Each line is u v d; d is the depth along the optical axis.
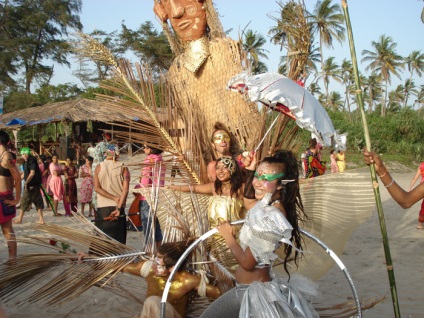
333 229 4.20
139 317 4.10
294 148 4.61
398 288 5.79
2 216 6.03
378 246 8.20
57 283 4.13
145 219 6.77
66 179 11.46
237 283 3.04
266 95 3.57
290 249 3.17
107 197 5.91
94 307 5.09
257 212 2.88
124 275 4.59
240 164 4.38
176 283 3.79
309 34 4.35
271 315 2.80
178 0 5.02
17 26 64.31
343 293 5.61
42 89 56.88
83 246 4.31
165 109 4.83
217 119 4.95
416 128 38.19
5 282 4.08
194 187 4.41
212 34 5.11
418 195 3.52
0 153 6.10
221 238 3.99
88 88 31.83
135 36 38.41
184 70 5.08
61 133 36.97
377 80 80.31
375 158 3.57
